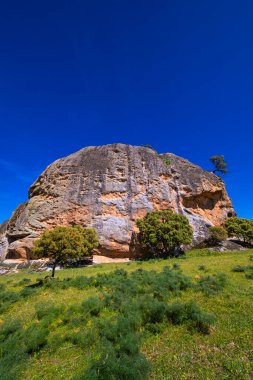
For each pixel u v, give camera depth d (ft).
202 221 145.18
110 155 153.07
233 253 106.63
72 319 33.53
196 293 42.01
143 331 29.63
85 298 43.06
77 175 142.92
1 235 152.25
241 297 38.73
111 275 59.52
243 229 138.72
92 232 110.52
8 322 34.58
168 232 108.37
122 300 38.17
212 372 21.93
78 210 129.80
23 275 89.40
